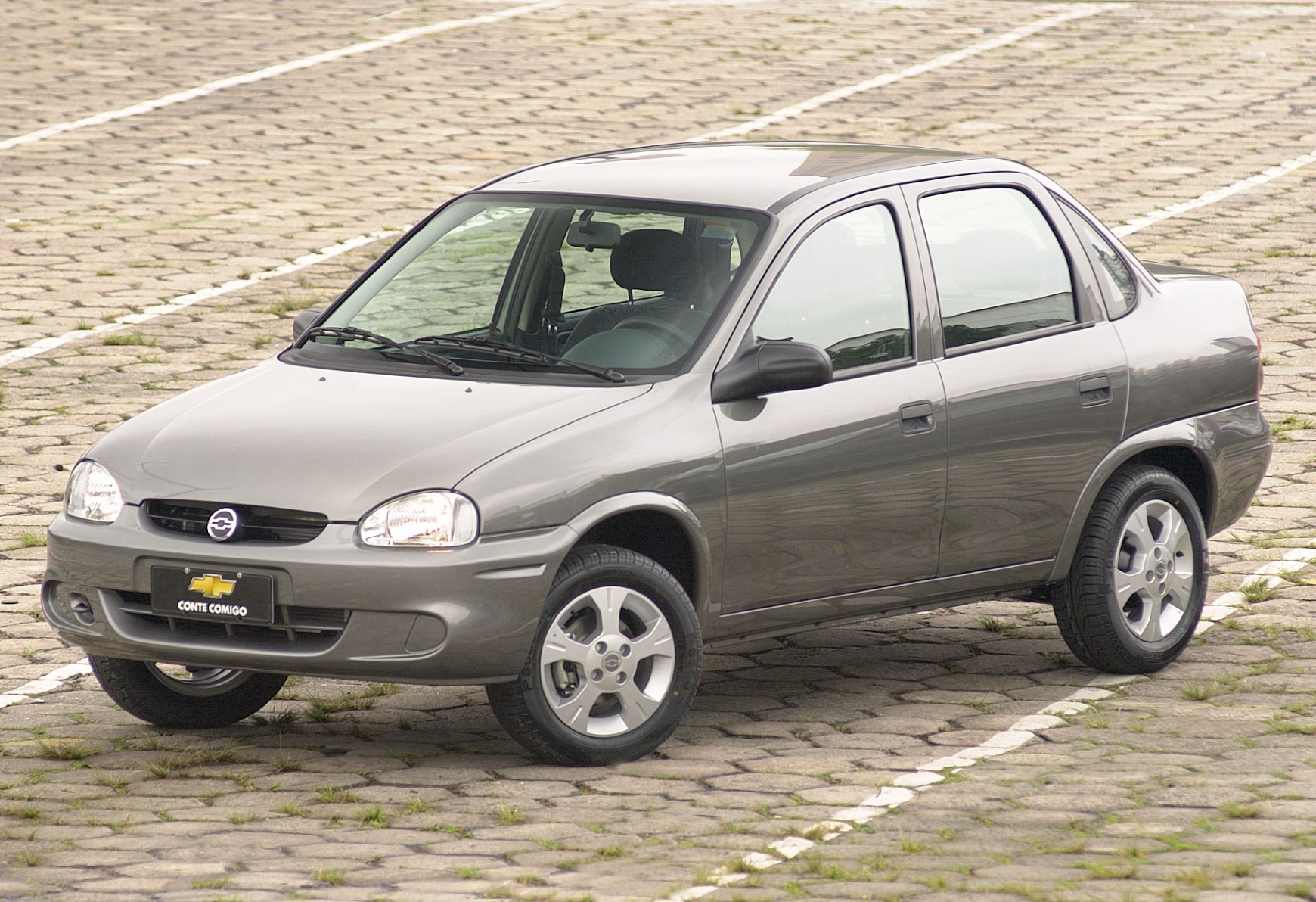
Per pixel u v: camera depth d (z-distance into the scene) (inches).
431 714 908.6
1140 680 947.3
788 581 853.2
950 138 2379.4
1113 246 984.9
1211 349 989.2
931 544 891.4
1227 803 749.3
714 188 903.7
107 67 2819.9
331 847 719.1
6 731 883.4
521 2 3363.7
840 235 885.2
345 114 2529.5
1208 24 3152.1
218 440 823.7
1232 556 1153.4
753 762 823.7
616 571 805.9
